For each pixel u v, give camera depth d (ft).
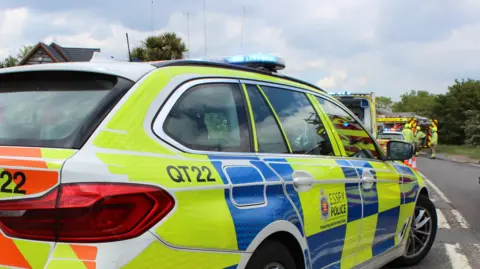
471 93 177.47
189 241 6.88
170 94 7.85
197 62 9.06
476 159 82.74
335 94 42.42
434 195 34.12
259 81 10.28
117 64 8.03
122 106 7.12
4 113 7.90
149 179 6.58
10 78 8.61
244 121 9.28
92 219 6.04
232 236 7.66
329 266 10.61
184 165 7.32
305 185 9.78
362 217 12.05
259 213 8.30
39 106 7.70
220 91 9.05
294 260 9.49
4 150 6.73
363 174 12.38
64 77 8.02
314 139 11.32
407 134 64.49
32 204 6.09
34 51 103.19
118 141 6.76
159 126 7.39
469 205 29.71
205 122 8.35
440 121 184.24
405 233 15.16
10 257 6.22
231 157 8.47
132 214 6.30
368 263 12.63
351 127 13.35
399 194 14.49
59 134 6.86
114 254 6.06
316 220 9.96
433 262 17.01
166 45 61.72
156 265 6.45
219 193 7.64
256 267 8.25
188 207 6.99
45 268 5.97
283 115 10.53
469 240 20.43
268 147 9.62
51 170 6.14
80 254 5.99
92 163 6.27
